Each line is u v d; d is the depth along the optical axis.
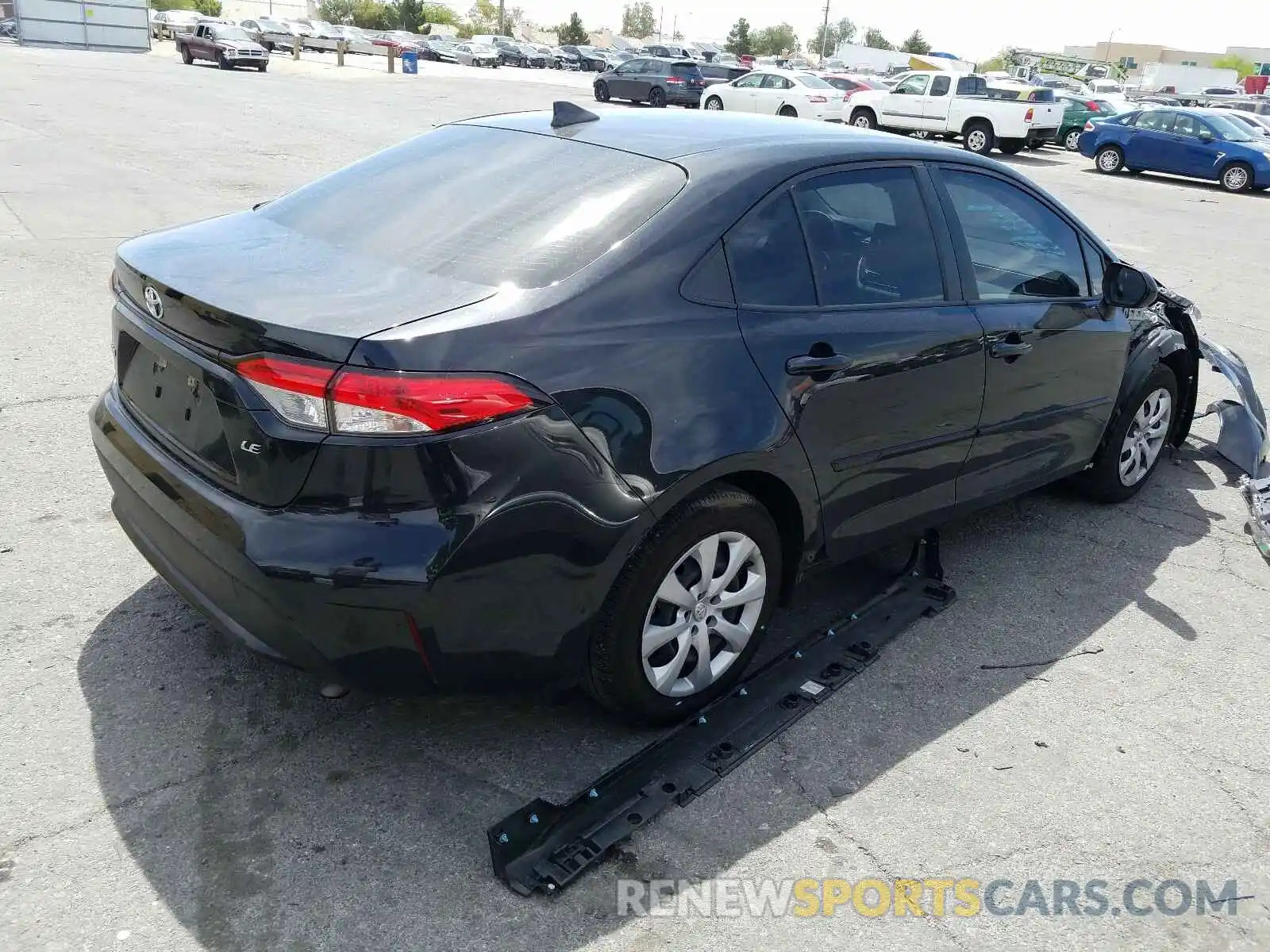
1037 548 4.46
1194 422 6.32
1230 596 4.15
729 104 27.98
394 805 2.68
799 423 2.95
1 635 3.25
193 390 2.57
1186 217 16.67
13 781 2.66
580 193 2.91
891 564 4.18
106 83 24.89
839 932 2.40
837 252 3.18
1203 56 129.88
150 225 9.31
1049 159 25.44
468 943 2.29
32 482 4.29
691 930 2.37
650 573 2.70
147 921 2.29
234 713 2.99
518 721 3.04
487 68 53.78
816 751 3.00
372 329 2.30
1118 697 3.40
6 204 9.64
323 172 13.28
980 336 3.56
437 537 2.33
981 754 3.05
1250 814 2.89
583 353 2.51
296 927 2.30
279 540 2.34
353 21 104.62
